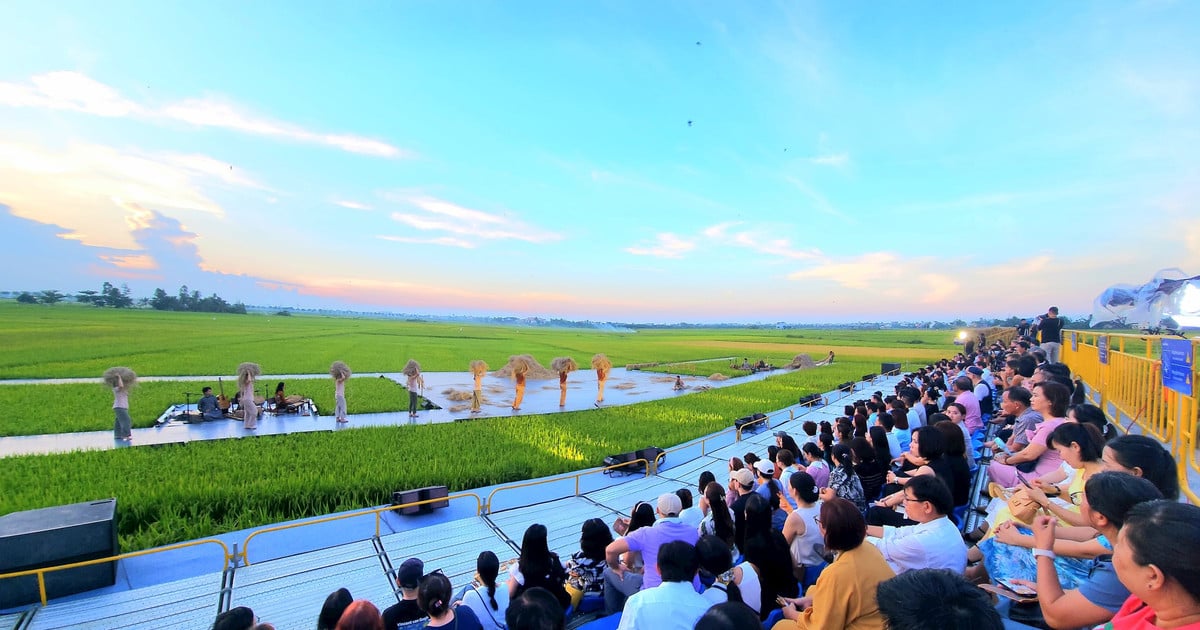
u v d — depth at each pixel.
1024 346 23.38
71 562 8.25
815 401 28.14
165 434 21.05
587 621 6.45
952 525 4.84
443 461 16.00
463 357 62.03
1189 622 2.47
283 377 40.25
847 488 7.53
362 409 27.12
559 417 26.16
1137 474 4.23
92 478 13.64
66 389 30.36
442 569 8.89
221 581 8.45
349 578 8.54
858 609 3.79
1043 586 3.91
